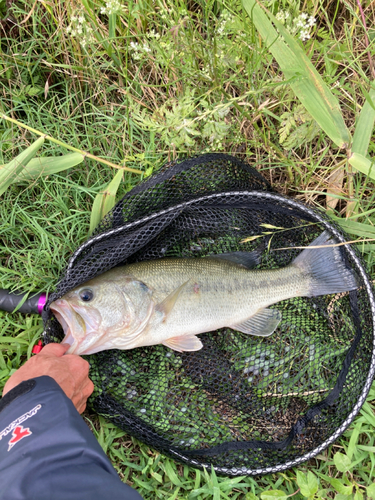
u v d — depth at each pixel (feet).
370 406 1.98
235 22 1.72
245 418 1.94
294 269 1.97
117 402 1.86
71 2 1.94
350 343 1.96
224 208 1.99
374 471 1.90
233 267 1.93
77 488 1.10
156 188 1.86
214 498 1.75
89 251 1.84
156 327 1.84
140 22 1.96
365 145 1.85
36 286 2.03
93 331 1.75
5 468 1.16
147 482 1.85
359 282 1.91
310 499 1.69
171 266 1.86
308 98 1.76
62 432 1.24
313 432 1.88
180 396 1.93
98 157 2.00
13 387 1.42
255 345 2.02
